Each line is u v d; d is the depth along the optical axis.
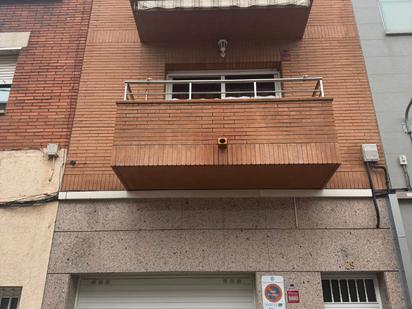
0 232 5.51
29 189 5.77
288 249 5.33
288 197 5.65
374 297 5.25
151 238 5.46
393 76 6.37
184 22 6.38
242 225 5.50
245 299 5.33
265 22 6.39
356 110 6.15
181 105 5.23
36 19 7.21
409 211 5.45
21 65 6.78
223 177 5.30
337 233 5.40
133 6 6.16
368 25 6.86
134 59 6.75
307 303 5.02
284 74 6.51
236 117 5.14
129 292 5.41
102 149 6.01
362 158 5.79
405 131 5.92
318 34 6.85
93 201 5.71
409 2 7.00
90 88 6.51
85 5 7.30
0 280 5.21
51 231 5.52
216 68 6.78
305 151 4.88
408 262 5.04
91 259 5.34
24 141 6.12
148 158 4.91
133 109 5.20
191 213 5.60
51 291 5.15
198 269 5.27
